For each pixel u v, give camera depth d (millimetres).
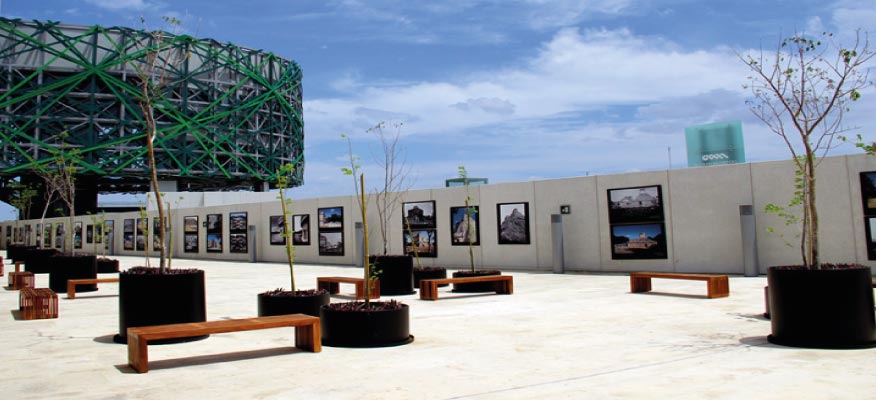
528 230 22375
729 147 22078
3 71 60125
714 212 18625
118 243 46062
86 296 16422
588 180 21062
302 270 25703
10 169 58906
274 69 74250
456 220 24312
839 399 5059
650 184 19797
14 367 7141
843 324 7074
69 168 26297
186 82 65250
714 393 5316
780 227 17531
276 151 74500
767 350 7156
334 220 29078
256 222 33875
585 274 19984
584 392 5469
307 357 7441
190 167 66938
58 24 62375
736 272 18188
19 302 14062
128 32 63344
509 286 14898
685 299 12742
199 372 6684
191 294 8852
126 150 63875
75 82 61969
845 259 16484
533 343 8117
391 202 26328
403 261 15852
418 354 7504
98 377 6531
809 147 7910
